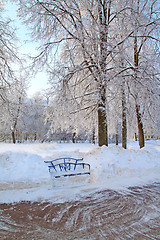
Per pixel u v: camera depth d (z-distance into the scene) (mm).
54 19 8445
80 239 2787
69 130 11102
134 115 12031
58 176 5320
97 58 8031
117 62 8289
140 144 11578
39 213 3686
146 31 9164
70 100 8742
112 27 9008
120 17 8586
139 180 6125
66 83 8266
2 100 10477
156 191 5152
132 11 8297
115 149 7277
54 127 9508
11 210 3799
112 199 4492
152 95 8578
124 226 3189
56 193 4773
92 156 6883
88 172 5875
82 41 7938
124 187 5434
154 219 3469
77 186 5367
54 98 8664
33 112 28484
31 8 7715
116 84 7906
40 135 32656
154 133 12812
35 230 3047
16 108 12180
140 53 11492
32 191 4730
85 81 9750
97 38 7973
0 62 9727
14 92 10875
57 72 7996
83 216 3568
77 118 10078
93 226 3186
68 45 9109
